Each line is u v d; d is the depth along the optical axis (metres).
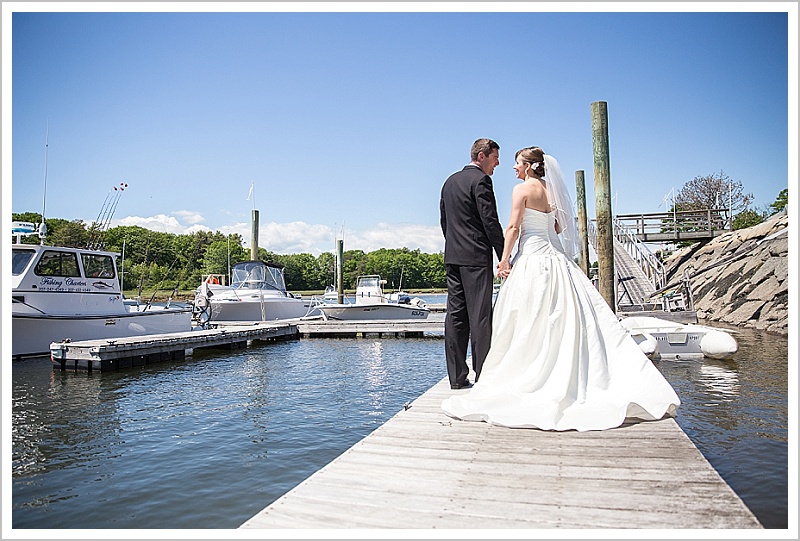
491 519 2.43
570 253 4.74
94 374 12.73
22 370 13.20
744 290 21.84
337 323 22.92
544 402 3.92
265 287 26.20
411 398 9.76
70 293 15.68
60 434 7.29
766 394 8.48
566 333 4.15
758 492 4.54
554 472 2.97
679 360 12.23
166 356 15.44
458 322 4.95
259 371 13.25
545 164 4.73
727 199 40.66
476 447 3.43
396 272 100.38
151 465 5.94
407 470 3.06
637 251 26.64
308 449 6.54
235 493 5.09
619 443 3.42
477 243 4.70
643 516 2.42
